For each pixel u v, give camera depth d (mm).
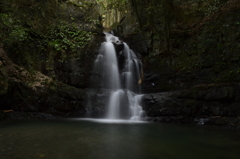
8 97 6930
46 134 4078
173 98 8195
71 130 4703
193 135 4672
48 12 11570
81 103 8250
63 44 10484
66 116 7852
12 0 9906
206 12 12141
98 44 11461
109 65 11008
